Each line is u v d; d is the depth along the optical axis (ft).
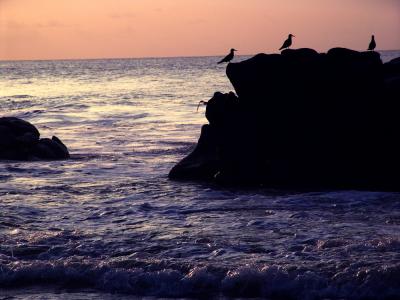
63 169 120.57
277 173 102.06
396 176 98.89
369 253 61.31
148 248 65.67
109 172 116.98
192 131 177.06
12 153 134.82
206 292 55.11
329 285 53.98
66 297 54.70
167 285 56.03
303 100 105.29
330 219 77.10
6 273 58.65
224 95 110.73
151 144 153.38
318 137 103.30
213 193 95.96
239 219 78.07
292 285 54.44
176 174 109.09
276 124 105.09
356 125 102.68
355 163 100.89
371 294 52.70
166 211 83.97
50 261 60.70
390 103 103.45
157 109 248.73
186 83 445.78
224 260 60.95
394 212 80.59
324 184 100.99
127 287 56.24
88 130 187.32
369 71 105.19
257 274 55.83
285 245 65.57
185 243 67.15
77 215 82.28
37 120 218.18
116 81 515.91
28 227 75.82
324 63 106.52
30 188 101.19
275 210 83.15
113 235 71.05
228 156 104.42
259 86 106.93
